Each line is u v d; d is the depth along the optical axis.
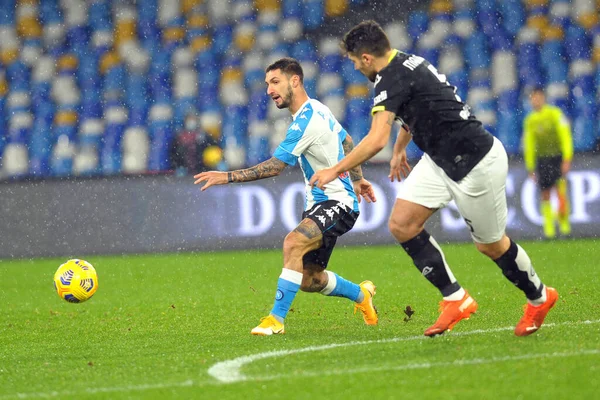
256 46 71.75
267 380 16.78
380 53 19.30
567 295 28.91
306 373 17.22
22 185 52.62
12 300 34.94
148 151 67.19
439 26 70.44
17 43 73.44
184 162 58.84
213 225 51.88
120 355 21.06
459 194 19.09
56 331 26.52
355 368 17.48
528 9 69.94
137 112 68.75
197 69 70.75
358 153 18.88
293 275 22.92
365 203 51.44
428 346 19.52
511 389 15.09
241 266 43.62
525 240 51.09
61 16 74.25
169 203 52.22
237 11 73.50
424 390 15.35
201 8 73.94
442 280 19.94
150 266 45.22
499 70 67.81
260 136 65.69
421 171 19.69
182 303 31.75
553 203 51.47
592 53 67.75
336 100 67.12
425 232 19.91
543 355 17.61
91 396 16.31
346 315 26.97
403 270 39.50
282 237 51.38
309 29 72.50
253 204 51.69
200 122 66.12
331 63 69.44
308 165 23.73
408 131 21.52
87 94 70.31
